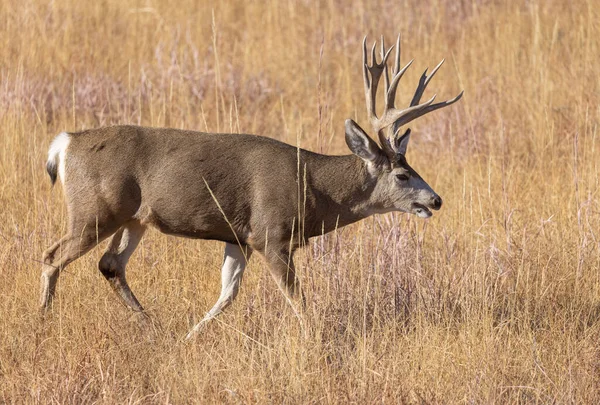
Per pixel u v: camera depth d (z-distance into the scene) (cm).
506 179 2944
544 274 2277
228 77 3944
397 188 2180
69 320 1992
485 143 3425
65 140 2089
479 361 1877
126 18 4619
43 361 1842
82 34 4294
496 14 4534
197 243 2466
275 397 1727
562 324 2111
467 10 4691
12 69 3716
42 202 2528
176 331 2075
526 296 2184
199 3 4875
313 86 4106
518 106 3662
